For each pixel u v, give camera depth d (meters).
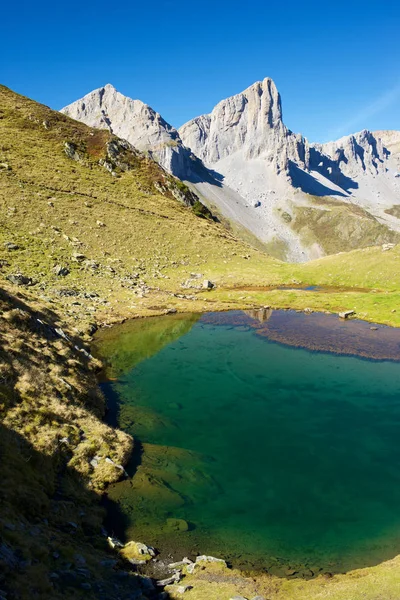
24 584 11.06
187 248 96.31
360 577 14.95
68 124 135.88
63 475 20.42
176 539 17.47
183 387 34.19
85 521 17.59
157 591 13.90
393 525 18.56
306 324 54.16
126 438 25.19
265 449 24.81
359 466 23.08
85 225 89.06
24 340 31.34
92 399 29.72
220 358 41.28
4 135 115.56
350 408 30.25
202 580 14.62
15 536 13.33
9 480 16.97
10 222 79.00
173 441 25.83
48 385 27.22
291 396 32.44
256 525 18.50
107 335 48.03
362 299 64.56
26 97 144.75
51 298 54.38
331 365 39.28
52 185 100.25
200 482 21.58
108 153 128.50
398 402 31.19
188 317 57.56
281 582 14.84
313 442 25.61
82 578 12.88
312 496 20.56
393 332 50.06
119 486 20.91
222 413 29.56
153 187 125.62
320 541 17.52
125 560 15.56
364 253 90.62
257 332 50.62
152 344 45.53
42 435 21.98
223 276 83.94
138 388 33.97
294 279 83.88
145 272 79.56
